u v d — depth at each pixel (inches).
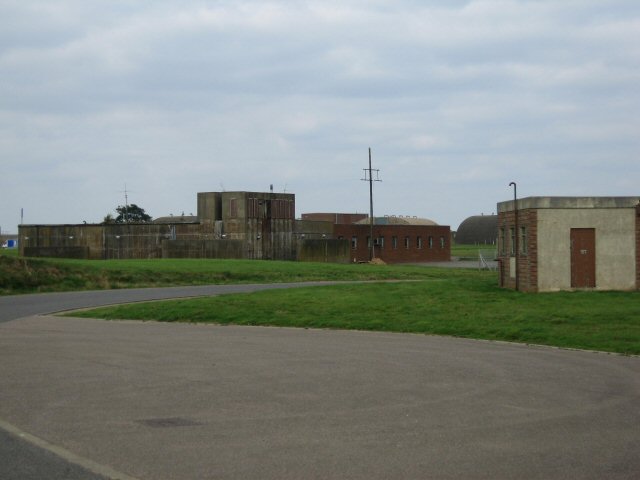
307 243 3171.8
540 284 1326.3
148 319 1103.0
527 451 364.5
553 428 412.2
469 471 331.3
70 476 320.5
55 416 442.6
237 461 346.3
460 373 599.8
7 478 317.4
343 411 454.9
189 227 3080.7
